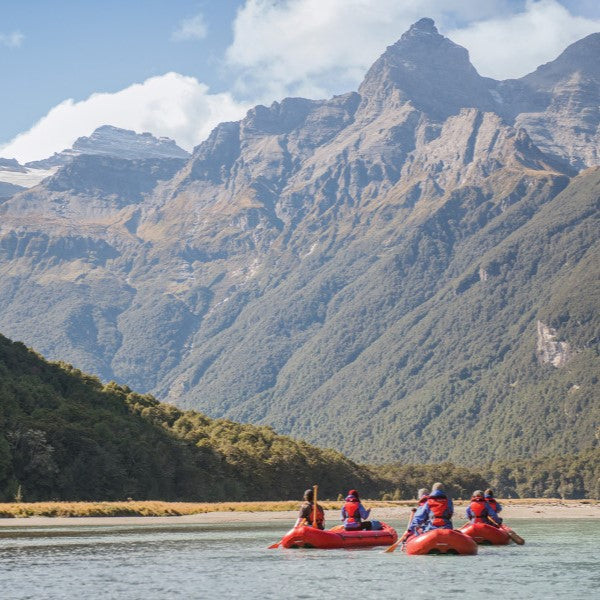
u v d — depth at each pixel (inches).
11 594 2881.4
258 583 3051.2
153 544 4547.2
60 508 7175.2
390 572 3255.4
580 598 2763.3
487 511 4212.6
